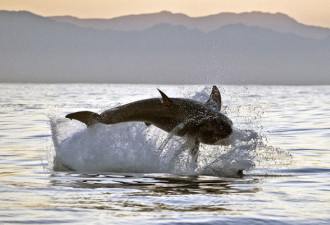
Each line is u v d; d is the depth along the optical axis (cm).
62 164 5378
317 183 4569
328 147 7006
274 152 6469
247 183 4562
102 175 4941
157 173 5100
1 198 3878
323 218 3400
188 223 3269
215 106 5775
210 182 4603
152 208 3603
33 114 13238
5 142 7544
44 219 3331
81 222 3272
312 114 13275
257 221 3328
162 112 5591
